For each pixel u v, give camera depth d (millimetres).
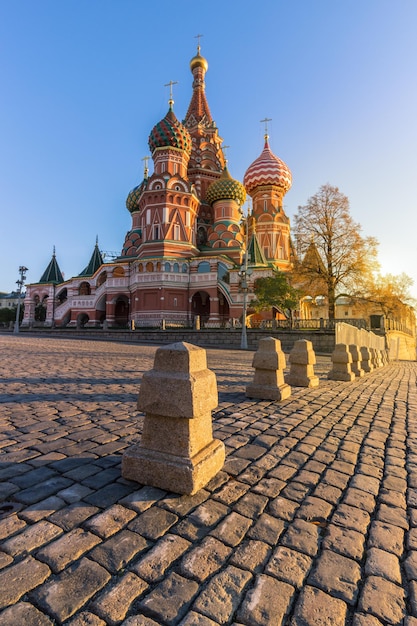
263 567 1974
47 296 49312
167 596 1732
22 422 4449
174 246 40250
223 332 27516
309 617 1653
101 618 1590
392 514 2631
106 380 7828
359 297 30641
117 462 3287
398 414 6117
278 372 6539
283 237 47031
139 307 38594
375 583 1900
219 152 52250
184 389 2748
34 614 1592
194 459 2783
